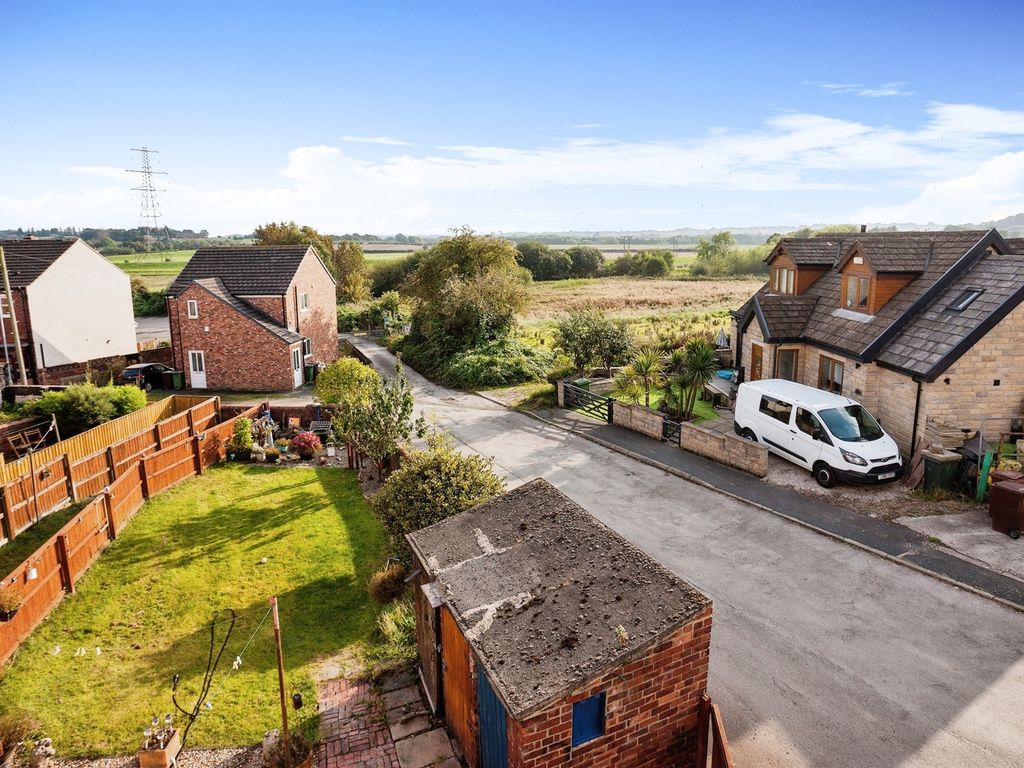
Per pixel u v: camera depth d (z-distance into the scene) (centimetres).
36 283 3378
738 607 1161
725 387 2562
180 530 1542
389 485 1302
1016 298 1627
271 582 1295
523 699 604
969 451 1648
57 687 980
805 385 2148
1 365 3147
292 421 2358
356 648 1074
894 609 1138
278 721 900
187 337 3341
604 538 802
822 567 1289
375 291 7994
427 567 848
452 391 3169
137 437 1895
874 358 1859
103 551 1424
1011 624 1086
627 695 662
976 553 1309
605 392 2756
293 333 3441
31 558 1136
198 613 1186
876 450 1625
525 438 2273
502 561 816
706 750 715
